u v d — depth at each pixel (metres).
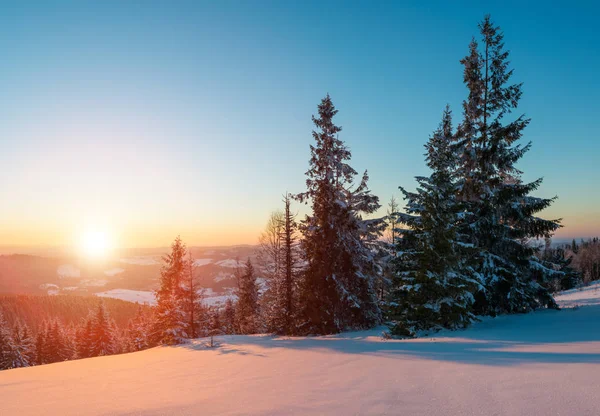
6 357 56.84
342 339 17.17
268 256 36.72
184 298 33.44
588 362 5.74
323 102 23.86
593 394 3.83
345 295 22.50
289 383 6.57
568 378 4.64
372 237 24.61
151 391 6.79
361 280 23.27
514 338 10.96
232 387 6.65
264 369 9.12
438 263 16.06
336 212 22.94
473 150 20.00
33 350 66.75
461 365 6.66
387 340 14.80
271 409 4.50
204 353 15.09
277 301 27.50
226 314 55.06
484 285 17.77
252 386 6.57
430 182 19.69
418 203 19.97
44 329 73.56
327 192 23.03
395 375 6.37
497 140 19.25
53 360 66.56
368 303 23.45
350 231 23.64
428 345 11.08
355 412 4.07
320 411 4.23
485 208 19.16
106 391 7.05
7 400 6.56
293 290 26.75
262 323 32.94
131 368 11.16
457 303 15.30
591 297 29.48
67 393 7.00
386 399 4.55
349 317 22.86
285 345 16.12
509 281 18.33
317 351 12.56
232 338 23.86
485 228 19.06
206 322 34.34
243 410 4.57
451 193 16.97
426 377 5.86
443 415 3.68
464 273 16.92
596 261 74.69
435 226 16.39
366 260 23.62
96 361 14.27
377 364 8.06
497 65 20.17
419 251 16.45
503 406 3.77
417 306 15.54
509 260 19.25
